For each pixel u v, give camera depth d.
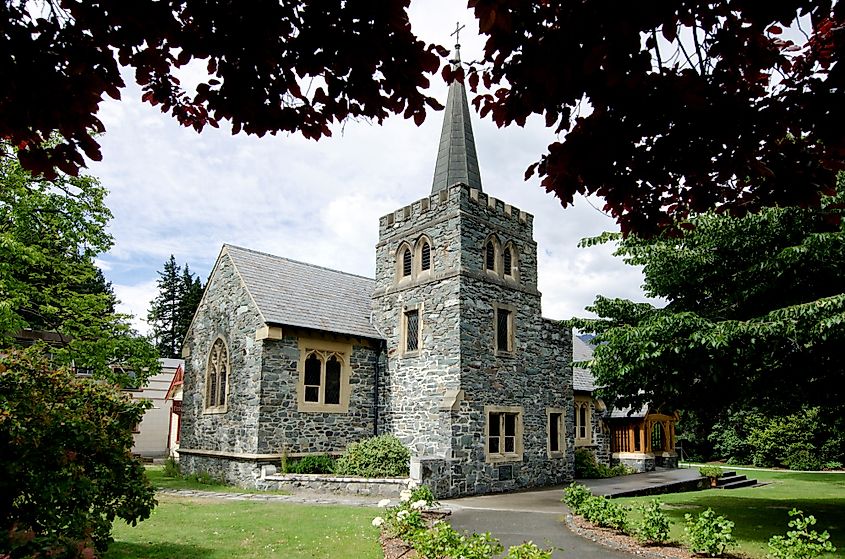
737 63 3.23
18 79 3.06
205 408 20.05
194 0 2.93
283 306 18.77
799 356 11.01
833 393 11.61
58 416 6.42
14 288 15.60
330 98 3.38
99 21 2.96
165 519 11.63
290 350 18.05
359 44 3.08
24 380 6.54
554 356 21.73
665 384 12.08
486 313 19.02
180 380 31.05
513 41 3.09
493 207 20.03
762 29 3.08
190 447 20.64
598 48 2.93
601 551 9.48
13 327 14.60
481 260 19.23
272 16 2.98
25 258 15.56
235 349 18.81
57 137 10.97
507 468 18.77
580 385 25.81
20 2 2.91
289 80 3.30
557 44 2.99
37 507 5.89
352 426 19.17
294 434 17.72
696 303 12.89
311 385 18.52
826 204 9.73
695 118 3.38
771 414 13.92
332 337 19.11
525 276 21.03
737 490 20.48
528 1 2.95
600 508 11.27
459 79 3.37
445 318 18.39
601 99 3.27
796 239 10.95
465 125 21.64
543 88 3.25
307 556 8.65
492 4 2.75
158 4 2.93
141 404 8.27
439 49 3.15
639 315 13.27
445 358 18.14
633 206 4.04
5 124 3.24
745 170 3.62
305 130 3.52
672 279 12.77
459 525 11.92
